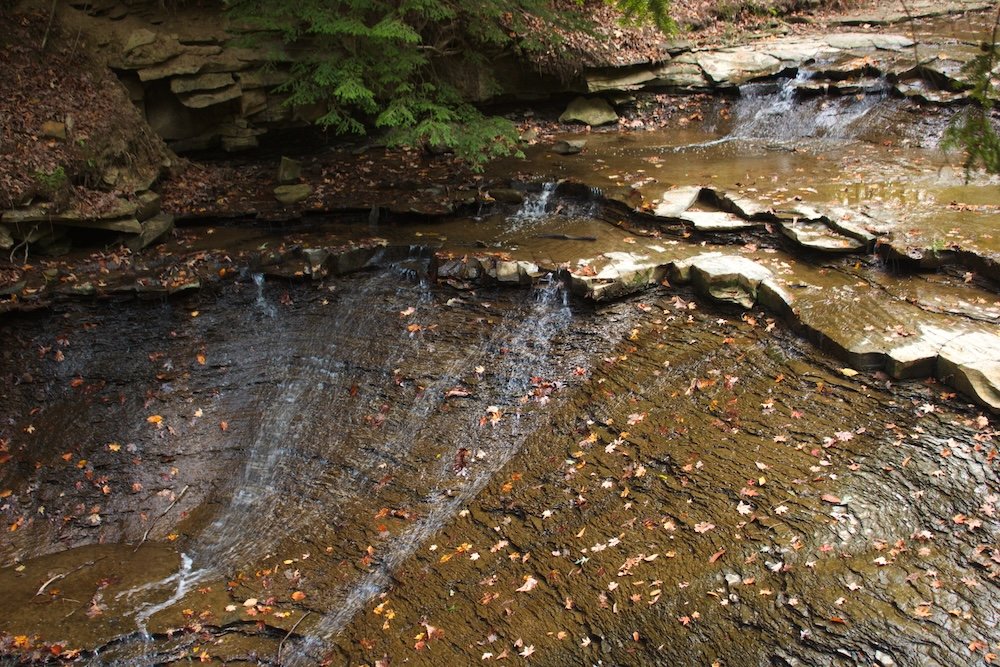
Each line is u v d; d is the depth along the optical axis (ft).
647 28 46.29
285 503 23.75
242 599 20.83
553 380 24.80
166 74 35.27
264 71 37.50
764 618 16.71
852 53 43.06
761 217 28.55
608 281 26.17
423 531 21.81
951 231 25.59
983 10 47.75
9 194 27.89
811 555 17.53
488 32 39.52
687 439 21.45
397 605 19.94
